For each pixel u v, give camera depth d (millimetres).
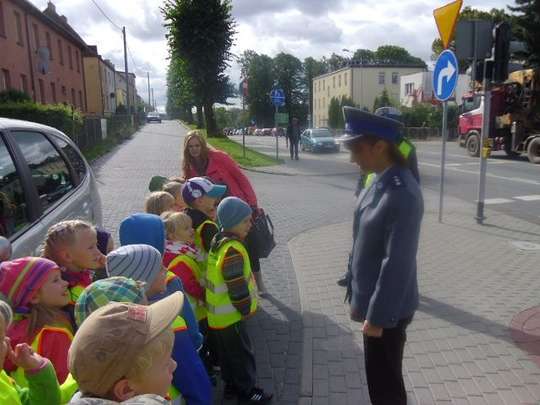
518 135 21719
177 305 1604
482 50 8773
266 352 4348
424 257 7074
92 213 4746
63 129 19594
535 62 38344
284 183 15711
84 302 1993
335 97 77688
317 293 5770
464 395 3580
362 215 2734
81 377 1480
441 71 8766
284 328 4824
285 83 101750
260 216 5270
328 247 7844
